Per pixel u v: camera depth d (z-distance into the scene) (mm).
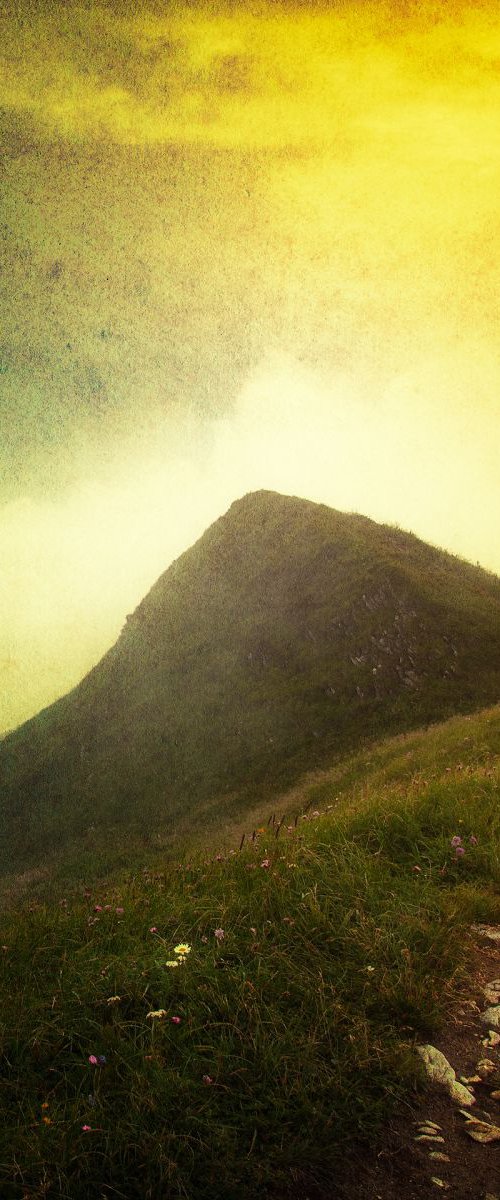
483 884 5934
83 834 71312
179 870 6625
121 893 6156
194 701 78625
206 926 5188
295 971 4512
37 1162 3166
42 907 6023
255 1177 3162
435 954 4789
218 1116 3469
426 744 39500
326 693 67375
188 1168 3182
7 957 5031
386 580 72812
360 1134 3439
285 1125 3387
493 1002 4488
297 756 63031
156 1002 4309
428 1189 3145
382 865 6180
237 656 79000
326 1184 3199
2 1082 3658
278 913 5270
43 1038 3941
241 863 6457
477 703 59438
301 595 79875
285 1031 3945
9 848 73750
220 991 4312
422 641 66312
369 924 5062
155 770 74312
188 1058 3771
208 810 61938
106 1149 3225
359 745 60031
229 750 69500
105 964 4641
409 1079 3762
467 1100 3664
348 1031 3973
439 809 7320
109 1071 3691
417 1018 4242
